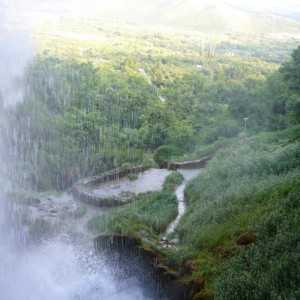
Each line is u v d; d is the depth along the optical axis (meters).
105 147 30.75
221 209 13.96
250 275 8.27
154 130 35.12
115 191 21.47
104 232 14.42
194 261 10.55
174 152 30.42
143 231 14.73
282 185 12.44
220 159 23.33
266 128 32.50
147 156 30.20
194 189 19.56
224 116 37.00
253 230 10.24
